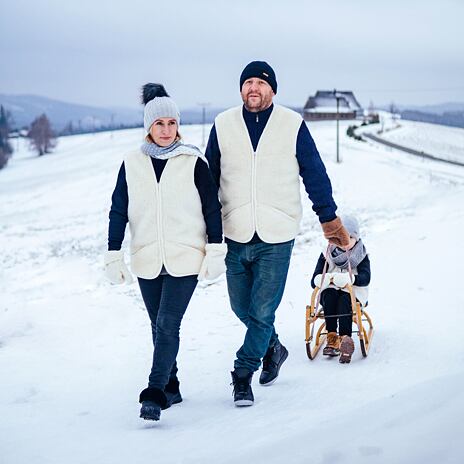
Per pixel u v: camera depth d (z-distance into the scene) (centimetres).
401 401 352
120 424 468
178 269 496
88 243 2189
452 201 2192
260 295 529
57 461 387
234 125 533
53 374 632
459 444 283
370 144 8144
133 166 507
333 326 670
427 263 1053
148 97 517
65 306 956
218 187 548
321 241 1545
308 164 527
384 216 1977
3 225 3725
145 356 695
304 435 331
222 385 577
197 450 367
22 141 18350
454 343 627
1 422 485
